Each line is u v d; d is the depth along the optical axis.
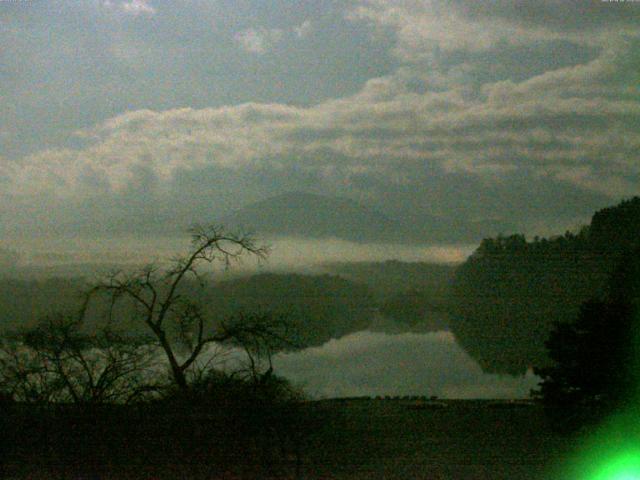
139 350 23.64
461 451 20.34
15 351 21.59
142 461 17.89
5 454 17.81
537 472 18.56
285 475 17.69
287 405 19.83
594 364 24.03
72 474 17.08
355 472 18.09
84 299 25.53
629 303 25.59
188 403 20.00
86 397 20.88
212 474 17.61
